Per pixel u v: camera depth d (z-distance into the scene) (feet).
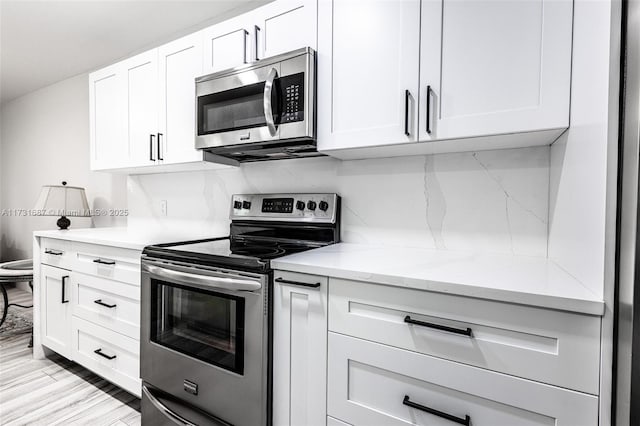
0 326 9.46
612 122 2.27
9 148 14.02
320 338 3.62
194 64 5.81
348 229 5.68
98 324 6.23
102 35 8.48
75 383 6.66
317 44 4.59
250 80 4.96
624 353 2.18
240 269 4.03
